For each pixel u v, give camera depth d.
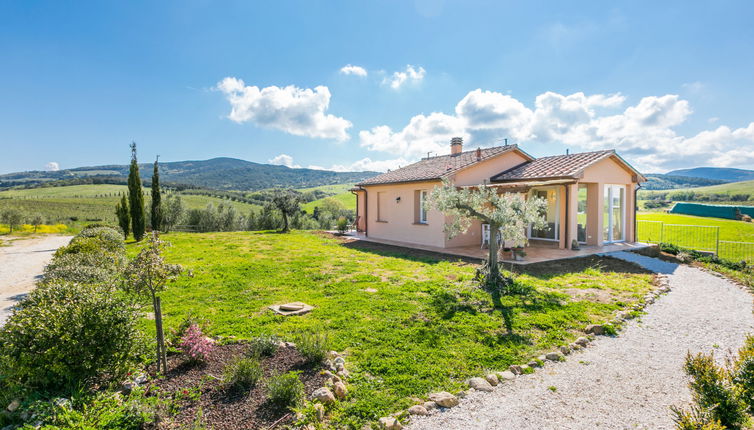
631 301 7.61
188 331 4.68
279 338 5.30
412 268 10.84
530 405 3.84
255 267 11.16
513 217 8.48
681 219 33.44
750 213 36.28
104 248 11.96
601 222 14.47
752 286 9.25
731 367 4.66
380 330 5.79
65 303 3.98
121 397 3.67
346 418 3.49
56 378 3.65
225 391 3.81
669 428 3.45
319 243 17.34
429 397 3.88
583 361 4.94
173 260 12.55
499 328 5.92
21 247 21.17
